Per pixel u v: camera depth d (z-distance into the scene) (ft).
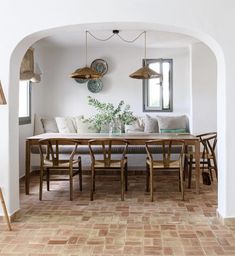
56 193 14.38
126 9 9.95
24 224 10.30
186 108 21.86
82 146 18.39
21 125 17.83
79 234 9.45
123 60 21.79
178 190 14.66
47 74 21.79
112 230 9.75
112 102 21.93
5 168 10.38
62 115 21.90
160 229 9.82
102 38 18.86
